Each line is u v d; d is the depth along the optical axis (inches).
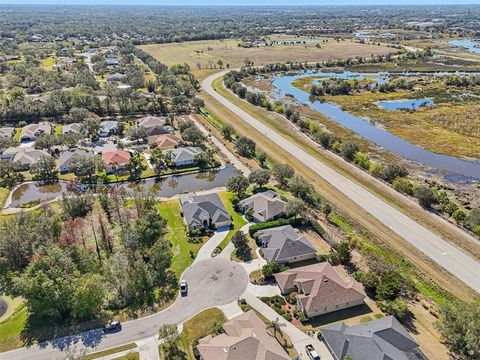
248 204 3223.4
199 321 2121.1
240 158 4360.2
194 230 2878.9
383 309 2202.3
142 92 6648.6
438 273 2532.0
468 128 5172.2
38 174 3831.2
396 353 1797.5
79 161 3762.3
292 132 5137.8
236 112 5979.3
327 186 3681.1
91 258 2431.1
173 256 2647.6
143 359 1892.2
